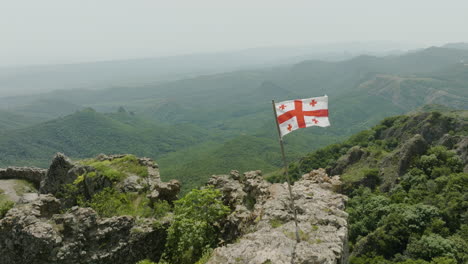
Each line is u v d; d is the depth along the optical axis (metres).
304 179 28.64
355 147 120.94
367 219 68.81
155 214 27.03
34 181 36.22
